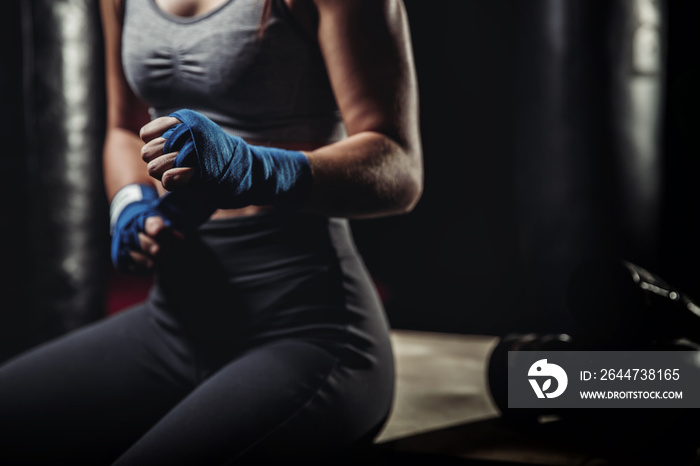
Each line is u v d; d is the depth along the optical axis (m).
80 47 1.96
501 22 4.93
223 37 0.83
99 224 2.09
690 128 1.06
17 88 1.87
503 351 1.25
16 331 1.93
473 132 5.09
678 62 3.31
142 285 3.81
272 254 0.88
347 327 0.86
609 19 2.35
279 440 0.77
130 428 0.95
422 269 5.05
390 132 0.83
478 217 5.09
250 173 0.73
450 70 5.09
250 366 0.82
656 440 1.08
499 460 1.10
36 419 0.92
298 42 0.84
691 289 3.31
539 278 2.58
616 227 2.41
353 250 0.93
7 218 1.89
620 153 2.39
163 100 0.92
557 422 1.19
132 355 0.96
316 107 0.88
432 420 1.31
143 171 1.00
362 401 0.85
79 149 1.98
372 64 0.81
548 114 2.49
